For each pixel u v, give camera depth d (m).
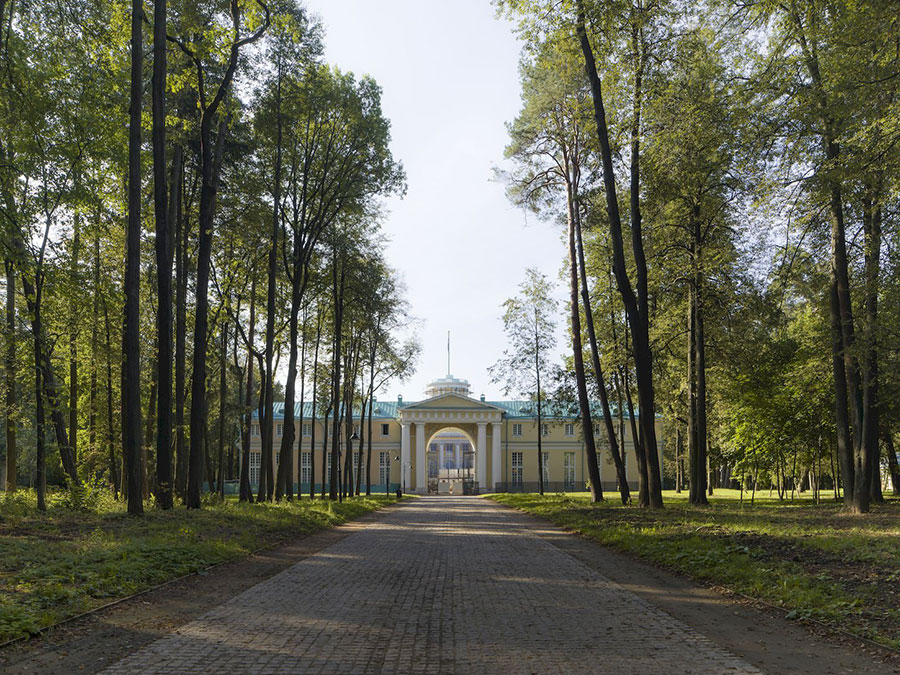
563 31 19.89
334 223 32.28
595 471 30.42
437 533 19.20
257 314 34.12
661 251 27.08
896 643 6.14
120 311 23.05
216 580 10.24
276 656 6.07
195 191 26.72
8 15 16.77
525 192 31.98
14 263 16.83
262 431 27.84
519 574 10.96
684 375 34.25
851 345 20.47
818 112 14.16
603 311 34.53
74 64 18.06
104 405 31.69
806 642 6.50
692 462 28.89
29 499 22.45
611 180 21.08
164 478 18.41
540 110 29.22
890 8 12.30
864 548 11.07
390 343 44.50
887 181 13.81
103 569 9.30
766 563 10.21
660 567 11.62
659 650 6.23
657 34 20.02
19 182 17.56
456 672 5.61
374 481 84.56
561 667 5.71
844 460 22.45
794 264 20.56
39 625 6.74
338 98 27.41
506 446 82.88
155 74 17.67
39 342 19.02
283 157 27.98
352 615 7.78
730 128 15.48
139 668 5.69
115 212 23.06
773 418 28.84
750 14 14.91
